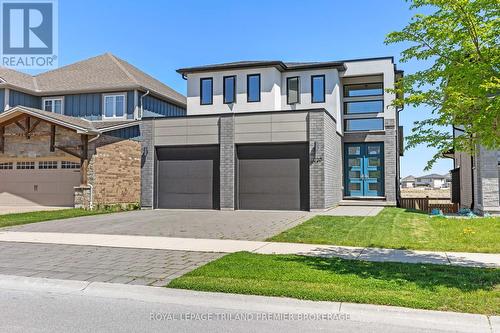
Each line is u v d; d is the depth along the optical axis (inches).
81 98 1020.5
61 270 310.3
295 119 757.3
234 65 913.5
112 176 845.2
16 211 784.3
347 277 273.9
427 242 409.4
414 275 278.8
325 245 402.6
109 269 311.7
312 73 907.4
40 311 226.5
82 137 797.9
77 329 198.1
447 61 303.1
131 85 976.3
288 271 290.7
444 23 294.0
